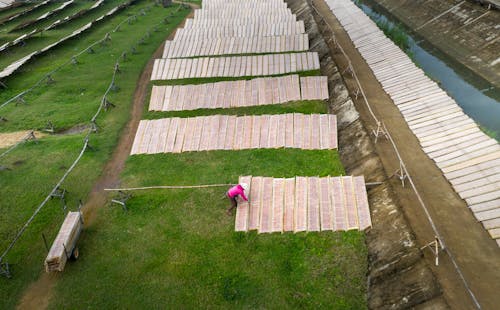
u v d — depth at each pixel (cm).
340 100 3064
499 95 3331
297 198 2177
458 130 2503
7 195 2402
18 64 4131
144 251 1989
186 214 2195
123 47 4797
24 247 2048
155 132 2881
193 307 1711
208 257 1931
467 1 4362
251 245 1972
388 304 1611
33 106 3494
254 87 3350
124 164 2661
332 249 1905
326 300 1689
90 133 2992
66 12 6519
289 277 1798
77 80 3950
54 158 2725
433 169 2259
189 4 6862
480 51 3762
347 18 4856
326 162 2508
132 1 6819
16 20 6109
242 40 4356
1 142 2983
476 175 2133
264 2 5859
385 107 2923
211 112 3178
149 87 3712
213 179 2441
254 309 1681
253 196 2223
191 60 3928
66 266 1933
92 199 2361
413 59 3966
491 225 1853
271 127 2819
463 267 1669
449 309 1469
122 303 1752
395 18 5378
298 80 3369
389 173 2245
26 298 1802
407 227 1823
